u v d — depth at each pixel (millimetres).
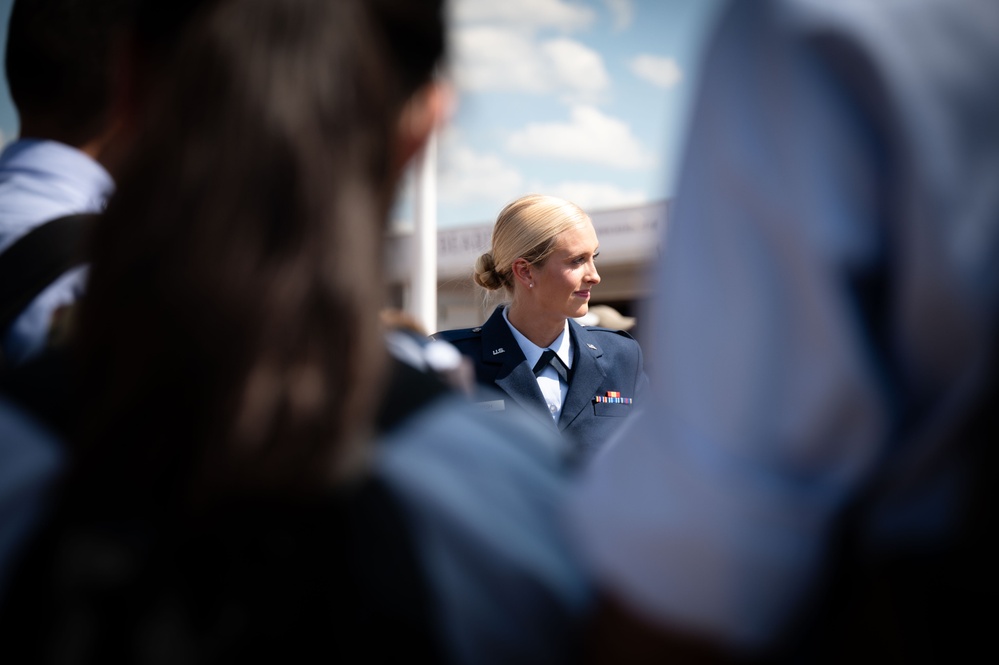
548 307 2854
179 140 622
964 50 517
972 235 497
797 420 526
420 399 694
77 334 651
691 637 572
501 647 647
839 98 516
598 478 641
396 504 630
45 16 1335
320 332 604
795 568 533
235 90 620
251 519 598
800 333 522
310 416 595
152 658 583
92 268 642
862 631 551
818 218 509
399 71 704
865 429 517
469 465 676
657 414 586
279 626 594
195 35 649
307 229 608
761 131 542
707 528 540
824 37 514
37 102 1375
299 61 631
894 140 505
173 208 608
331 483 607
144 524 608
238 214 602
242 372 592
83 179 1380
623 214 12969
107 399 619
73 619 597
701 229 571
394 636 609
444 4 741
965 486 527
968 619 522
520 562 658
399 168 730
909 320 512
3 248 1280
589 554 638
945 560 531
